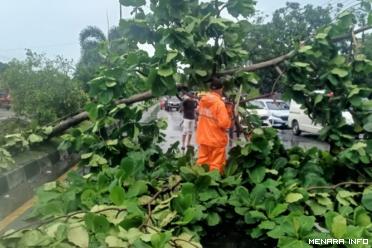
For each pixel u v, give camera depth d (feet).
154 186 13.76
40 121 41.19
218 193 13.34
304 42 17.24
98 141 17.99
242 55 17.11
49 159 33.71
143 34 16.48
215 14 16.98
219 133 19.66
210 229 13.35
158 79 15.26
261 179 14.70
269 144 15.85
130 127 18.29
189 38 15.08
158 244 8.91
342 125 16.88
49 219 10.80
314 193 13.05
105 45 17.87
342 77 16.37
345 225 10.16
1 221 20.18
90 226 9.78
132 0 16.47
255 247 12.92
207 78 17.24
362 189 15.10
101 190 12.86
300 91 17.30
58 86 42.91
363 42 17.16
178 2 15.58
